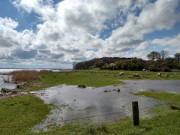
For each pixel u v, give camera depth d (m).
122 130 5.66
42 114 8.97
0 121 7.57
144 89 18.39
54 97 14.12
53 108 10.35
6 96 13.86
